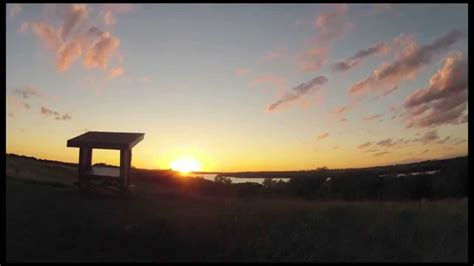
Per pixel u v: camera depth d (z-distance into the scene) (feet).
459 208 50.19
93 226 39.73
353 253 37.55
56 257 33.30
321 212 45.21
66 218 41.45
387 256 37.50
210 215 43.60
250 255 36.01
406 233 41.83
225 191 76.07
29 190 51.11
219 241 37.91
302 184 85.71
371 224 43.01
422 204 53.01
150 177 85.56
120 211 45.37
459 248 39.68
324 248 37.88
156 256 34.96
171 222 41.04
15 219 39.83
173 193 62.23
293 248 37.55
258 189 80.53
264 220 42.47
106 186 54.95
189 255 35.47
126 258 34.22
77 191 54.80
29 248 34.35
